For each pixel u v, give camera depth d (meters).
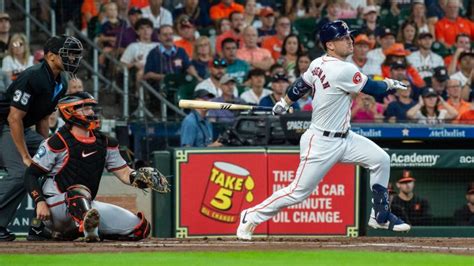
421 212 34.03
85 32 46.84
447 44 49.31
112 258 22.48
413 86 47.34
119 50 46.00
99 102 44.94
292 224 32.47
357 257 22.95
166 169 32.47
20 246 25.73
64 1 47.00
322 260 22.22
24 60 42.91
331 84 27.25
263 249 25.05
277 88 43.50
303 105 44.00
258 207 28.25
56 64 28.30
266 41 47.41
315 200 32.59
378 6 49.19
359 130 35.84
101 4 46.59
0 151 29.17
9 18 44.31
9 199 28.88
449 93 46.69
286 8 48.66
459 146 36.56
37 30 47.16
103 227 27.44
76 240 28.25
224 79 42.69
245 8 47.78
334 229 32.69
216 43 46.88
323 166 27.78
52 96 28.69
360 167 32.84
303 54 47.09
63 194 27.05
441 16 49.59
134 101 44.72
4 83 32.19
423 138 36.19
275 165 32.56
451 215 34.19
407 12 49.12
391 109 45.12
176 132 41.00
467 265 21.34
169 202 32.47
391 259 22.55
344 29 27.50
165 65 45.47
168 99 45.00
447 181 34.16
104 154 27.44
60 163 27.00
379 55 47.81
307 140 27.89
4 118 29.03
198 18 47.34
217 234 32.50
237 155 32.53
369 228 33.12
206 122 38.66
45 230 28.56
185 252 24.12
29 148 29.73
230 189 32.56
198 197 32.47
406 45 48.44
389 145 36.59
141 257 22.73
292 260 22.17
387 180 28.48
